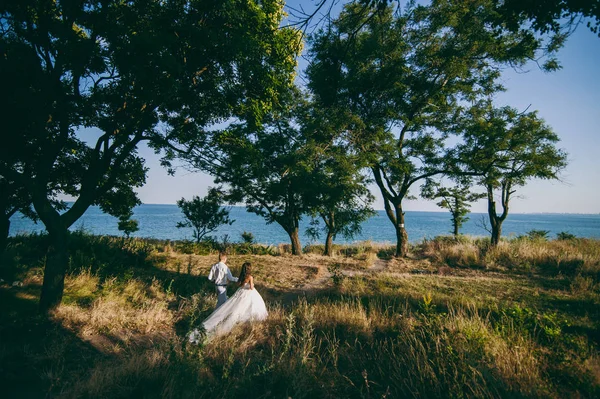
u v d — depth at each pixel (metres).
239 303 6.88
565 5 4.89
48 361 4.97
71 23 6.90
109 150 7.70
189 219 19.22
